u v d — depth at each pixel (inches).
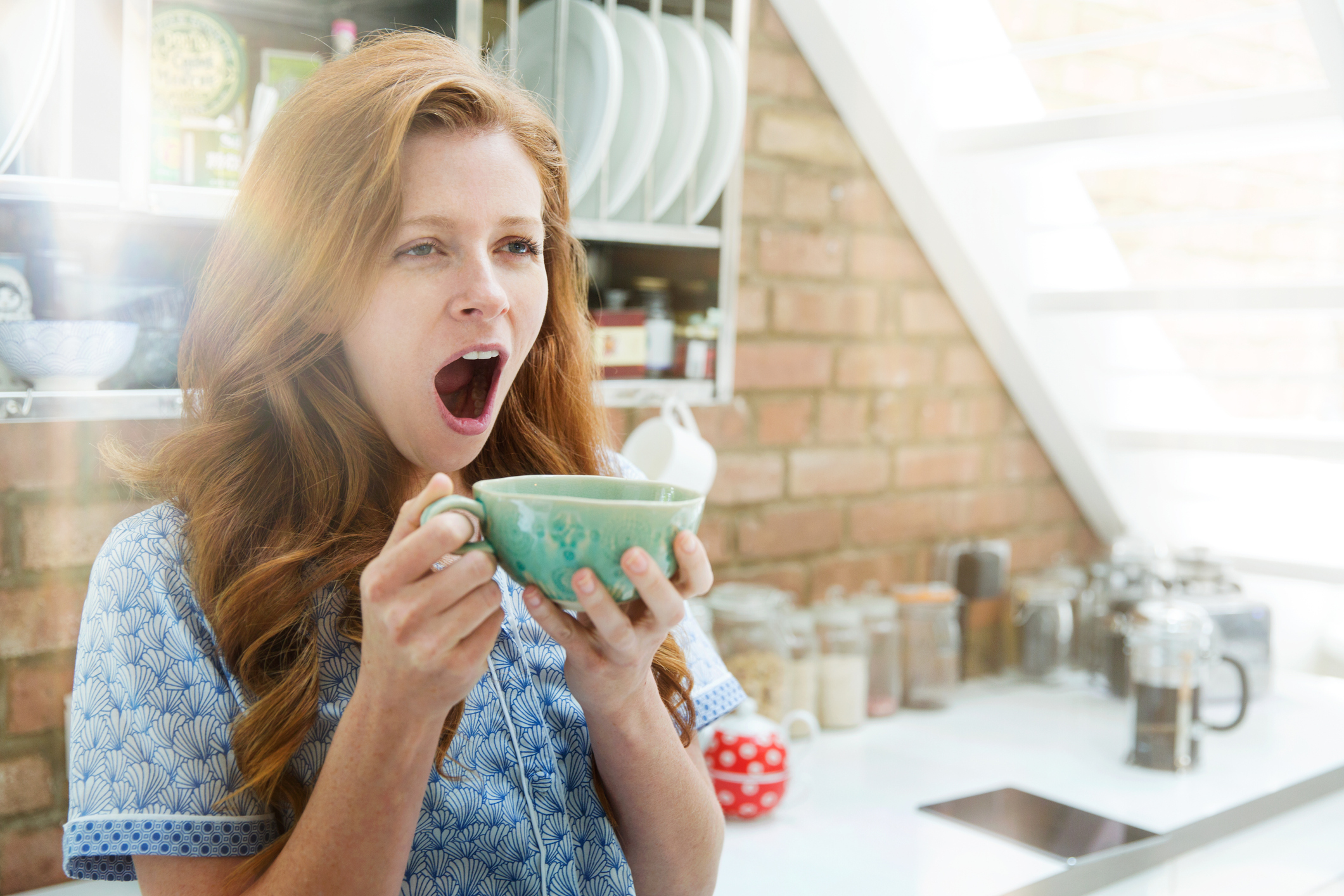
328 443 28.9
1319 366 101.3
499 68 49.3
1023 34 81.0
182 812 25.3
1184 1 89.5
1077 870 50.7
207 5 47.3
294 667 26.6
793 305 75.3
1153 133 65.2
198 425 29.6
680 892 31.0
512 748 29.8
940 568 85.6
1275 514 93.2
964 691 82.0
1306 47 95.7
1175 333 93.0
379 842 23.5
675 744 29.6
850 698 72.0
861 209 78.4
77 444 50.5
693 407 70.7
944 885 48.8
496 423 34.6
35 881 50.4
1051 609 84.0
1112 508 94.7
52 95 41.3
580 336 35.3
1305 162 100.5
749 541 74.7
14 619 49.4
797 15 72.1
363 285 27.0
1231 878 53.7
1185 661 64.5
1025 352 84.7
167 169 43.4
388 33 41.3
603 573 21.4
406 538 21.7
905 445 83.1
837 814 57.4
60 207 42.1
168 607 26.7
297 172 27.5
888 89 73.6
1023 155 73.9
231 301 28.9
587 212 56.2
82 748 25.7
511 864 28.7
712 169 59.2
